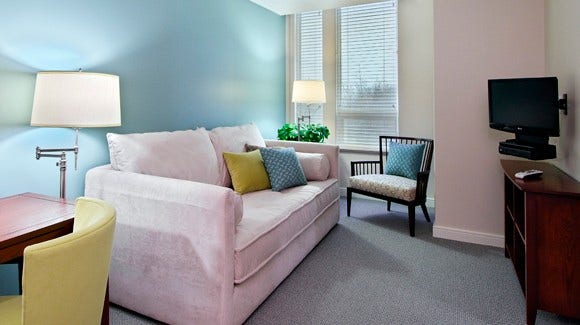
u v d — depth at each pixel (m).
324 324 1.92
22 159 2.01
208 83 3.45
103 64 2.43
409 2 4.16
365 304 2.11
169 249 1.84
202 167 2.67
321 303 2.12
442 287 2.30
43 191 2.12
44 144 2.12
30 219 1.50
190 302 1.80
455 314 2.01
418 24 4.13
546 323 1.92
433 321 1.95
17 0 1.94
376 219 3.72
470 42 2.88
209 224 1.72
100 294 1.15
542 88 2.20
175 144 2.56
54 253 0.94
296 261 2.52
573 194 1.75
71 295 1.01
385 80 4.44
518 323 1.92
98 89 1.91
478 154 2.94
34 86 2.04
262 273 2.05
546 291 1.85
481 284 2.33
